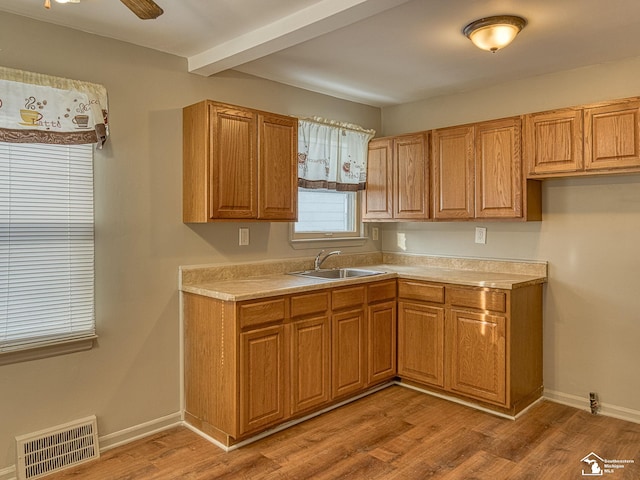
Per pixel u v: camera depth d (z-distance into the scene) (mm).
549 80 3396
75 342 2561
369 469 2479
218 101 3102
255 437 2826
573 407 3297
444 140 3586
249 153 2992
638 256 3049
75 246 2564
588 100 3221
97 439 2643
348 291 3271
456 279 3293
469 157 3449
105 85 2668
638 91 3033
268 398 2803
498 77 3484
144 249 2852
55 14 2379
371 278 3420
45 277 2463
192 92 3070
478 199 3408
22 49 2377
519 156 3207
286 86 3643
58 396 2527
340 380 3232
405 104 4262
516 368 3117
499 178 3301
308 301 3008
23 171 2381
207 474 2434
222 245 3240
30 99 2352
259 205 3049
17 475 2359
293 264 3670
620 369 3131
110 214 2701
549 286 3418
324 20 2273
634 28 2594
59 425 2529
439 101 4023
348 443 2766
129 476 2416
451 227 3963
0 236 2318
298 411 2973
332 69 3311
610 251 3154
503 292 3057
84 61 2588
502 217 3293
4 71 2281
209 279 3133
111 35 2656
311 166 3654
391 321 3621
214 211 2832
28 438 2406
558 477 2389
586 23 2529
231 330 2650
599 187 3186
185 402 3027
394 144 3908
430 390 3553
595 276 3219
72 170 2545
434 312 3428
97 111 2557
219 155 2846
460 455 2619
